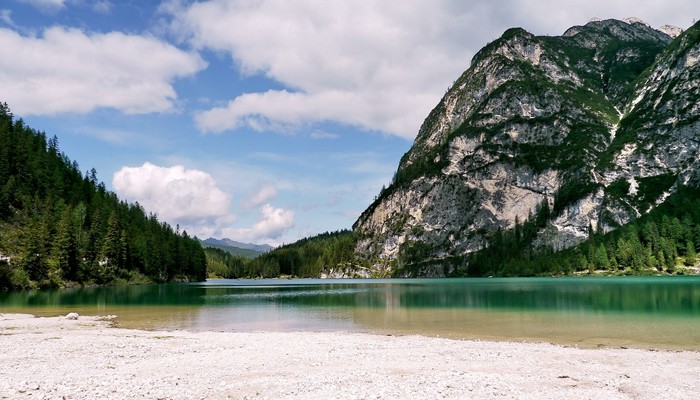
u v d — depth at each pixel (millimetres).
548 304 70688
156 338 39031
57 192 166125
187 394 20297
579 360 29812
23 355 30078
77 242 141375
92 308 70938
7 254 121125
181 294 107250
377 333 44406
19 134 173000
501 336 41688
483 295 94812
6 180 152500
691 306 63469
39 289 119938
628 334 41594
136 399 19219
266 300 89250
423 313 62250
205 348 33969
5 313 62812
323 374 24719
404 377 23984
